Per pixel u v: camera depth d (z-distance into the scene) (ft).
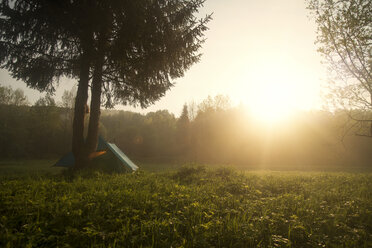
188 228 14.30
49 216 14.87
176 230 13.65
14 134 164.96
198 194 22.95
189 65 40.04
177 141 217.77
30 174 34.42
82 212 15.55
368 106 36.68
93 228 13.23
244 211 18.24
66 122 180.96
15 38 32.22
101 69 38.70
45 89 37.27
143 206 17.53
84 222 14.16
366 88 35.12
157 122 249.75
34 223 13.23
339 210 20.22
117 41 33.73
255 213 18.40
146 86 40.24
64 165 52.70
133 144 230.27
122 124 288.92
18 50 32.94
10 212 15.19
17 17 30.83
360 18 33.63
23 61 33.55
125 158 52.01
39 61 34.06
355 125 39.88
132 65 36.63
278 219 16.88
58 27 31.99
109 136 239.50
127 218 14.84
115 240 11.84
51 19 30.96
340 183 36.94
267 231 14.93
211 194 23.32
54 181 27.66
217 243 13.08
